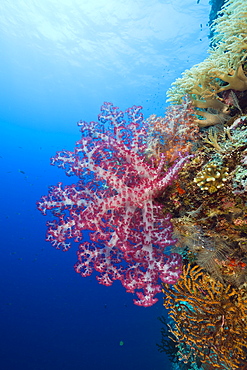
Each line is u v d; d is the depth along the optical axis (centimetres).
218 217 243
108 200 241
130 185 260
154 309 2252
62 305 3038
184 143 290
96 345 2366
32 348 2523
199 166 268
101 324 2603
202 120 334
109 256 246
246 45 281
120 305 2781
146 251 224
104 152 257
